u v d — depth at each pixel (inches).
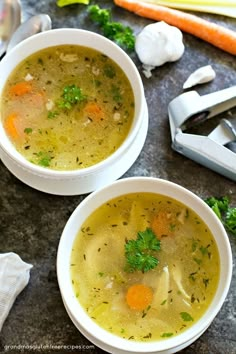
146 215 25.4
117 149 26.0
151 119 27.9
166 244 25.1
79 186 26.4
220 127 27.4
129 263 24.7
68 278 24.5
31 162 25.9
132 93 26.9
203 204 24.7
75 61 27.5
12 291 25.1
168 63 28.8
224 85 28.6
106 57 27.3
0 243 26.4
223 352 25.1
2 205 26.8
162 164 27.3
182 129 27.8
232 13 29.8
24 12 29.8
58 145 26.3
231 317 25.5
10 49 28.8
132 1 29.6
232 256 26.1
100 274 24.8
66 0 29.5
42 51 27.3
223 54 29.2
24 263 25.5
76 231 24.9
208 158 26.7
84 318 24.1
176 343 23.5
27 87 27.0
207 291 24.5
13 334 25.3
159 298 24.5
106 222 25.3
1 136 25.9
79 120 26.7
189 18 29.1
